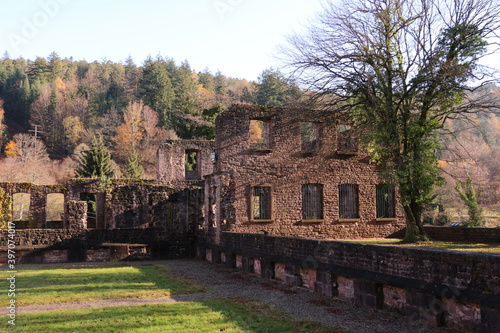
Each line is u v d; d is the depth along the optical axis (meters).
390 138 21.69
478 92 22.45
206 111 56.25
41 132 88.75
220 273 19.17
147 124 81.06
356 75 22.70
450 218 42.00
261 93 73.25
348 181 26.62
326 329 9.27
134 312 10.97
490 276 7.94
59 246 25.22
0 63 114.06
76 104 94.44
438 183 21.94
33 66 114.00
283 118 25.38
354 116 24.39
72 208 26.02
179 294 13.87
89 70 117.06
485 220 35.97
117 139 79.69
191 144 39.53
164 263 24.23
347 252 12.01
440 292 8.92
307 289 13.96
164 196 27.69
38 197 33.19
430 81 21.23
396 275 10.22
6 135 80.81
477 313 8.29
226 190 23.77
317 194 26.11
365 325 9.59
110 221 29.34
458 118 23.03
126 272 19.52
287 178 25.19
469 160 28.05
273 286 15.05
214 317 10.41
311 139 26.62
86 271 19.97
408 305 9.86
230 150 24.17
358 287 11.48
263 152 24.78
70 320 10.09
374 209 27.19
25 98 97.44
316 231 25.55
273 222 24.59
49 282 16.27
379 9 22.27
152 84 88.94
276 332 9.11
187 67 112.88
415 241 22.55
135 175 56.62
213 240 24.16
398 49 22.44
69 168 72.31
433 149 22.16
